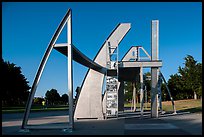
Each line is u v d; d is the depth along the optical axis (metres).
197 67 63.09
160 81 30.72
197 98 70.81
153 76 24.30
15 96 68.75
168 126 16.80
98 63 24.05
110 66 23.97
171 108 43.91
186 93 72.81
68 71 15.56
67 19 15.82
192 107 45.50
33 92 15.72
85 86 24.12
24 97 71.50
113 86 24.89
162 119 22.31
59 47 15.91
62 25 15.79
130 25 24.25
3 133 14.29
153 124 18.12
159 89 30.75
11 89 66.25
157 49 24.19
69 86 15.50
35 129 15.44
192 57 64.56
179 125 17.36
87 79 24.17
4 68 62.91
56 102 119.56
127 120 21.80
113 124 18.50
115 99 24.80
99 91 23.86
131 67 24.23
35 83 15.74
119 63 24.05
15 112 38.12
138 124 18.25
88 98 23.89
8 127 17.59
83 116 23.72
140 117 24.39
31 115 30.81
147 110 40.94
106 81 25.00
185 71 64.81
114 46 24.14
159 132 13.94
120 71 27.58
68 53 15.65
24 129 15.33
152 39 24.30
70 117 15.38
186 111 34.50
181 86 67.38
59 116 28.72
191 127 16.17
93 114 23.64
